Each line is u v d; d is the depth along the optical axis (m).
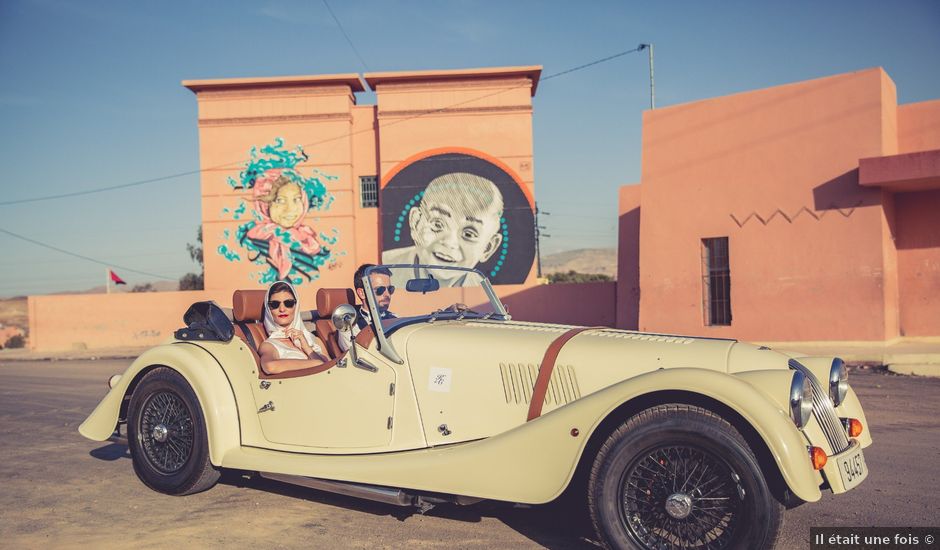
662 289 15.84
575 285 22.06
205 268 23.72
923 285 14.39
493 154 22.92
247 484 5.16
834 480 3.41
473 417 3.99
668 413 3.37
